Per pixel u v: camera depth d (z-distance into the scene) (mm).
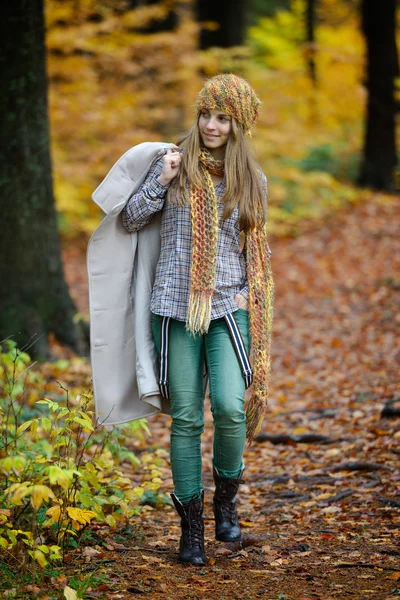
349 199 27750
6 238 12086
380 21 28797
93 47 22859
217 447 5719
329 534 6246
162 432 10203
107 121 23391
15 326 12000
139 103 24594
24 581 4918
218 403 5504
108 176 5781
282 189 26672
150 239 5973
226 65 26797
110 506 6355
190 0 30156
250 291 5723
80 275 21812
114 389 5984
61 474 4457
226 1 28562
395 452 8414
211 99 5633
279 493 7703
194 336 5508
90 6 23188
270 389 12648
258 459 9070
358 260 21391
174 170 5625
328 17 37344
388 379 12086
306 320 17031
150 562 5578
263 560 5660
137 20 23688
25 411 8461
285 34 35812
